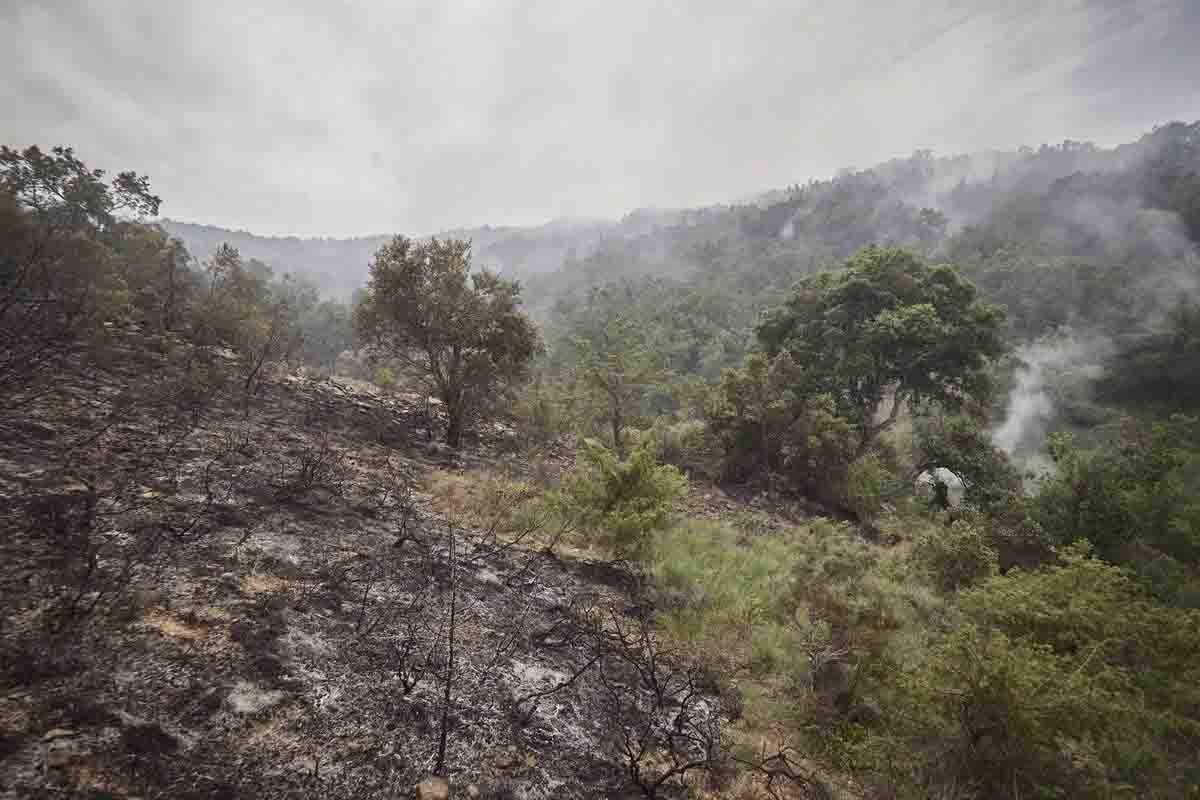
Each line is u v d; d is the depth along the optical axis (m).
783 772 3.26
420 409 13.82
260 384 10.42
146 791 1.99
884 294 21.47
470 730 3.02
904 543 10.91
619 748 3.29
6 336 6.22
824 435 15.08
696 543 7.97
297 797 2.22
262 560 4.03
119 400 6.44
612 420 16.02
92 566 3.01
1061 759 3.13
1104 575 4.78
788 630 5.29
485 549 5.73
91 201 16.89
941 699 3.48
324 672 3.05
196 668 2.71
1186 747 3.54
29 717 2.10
